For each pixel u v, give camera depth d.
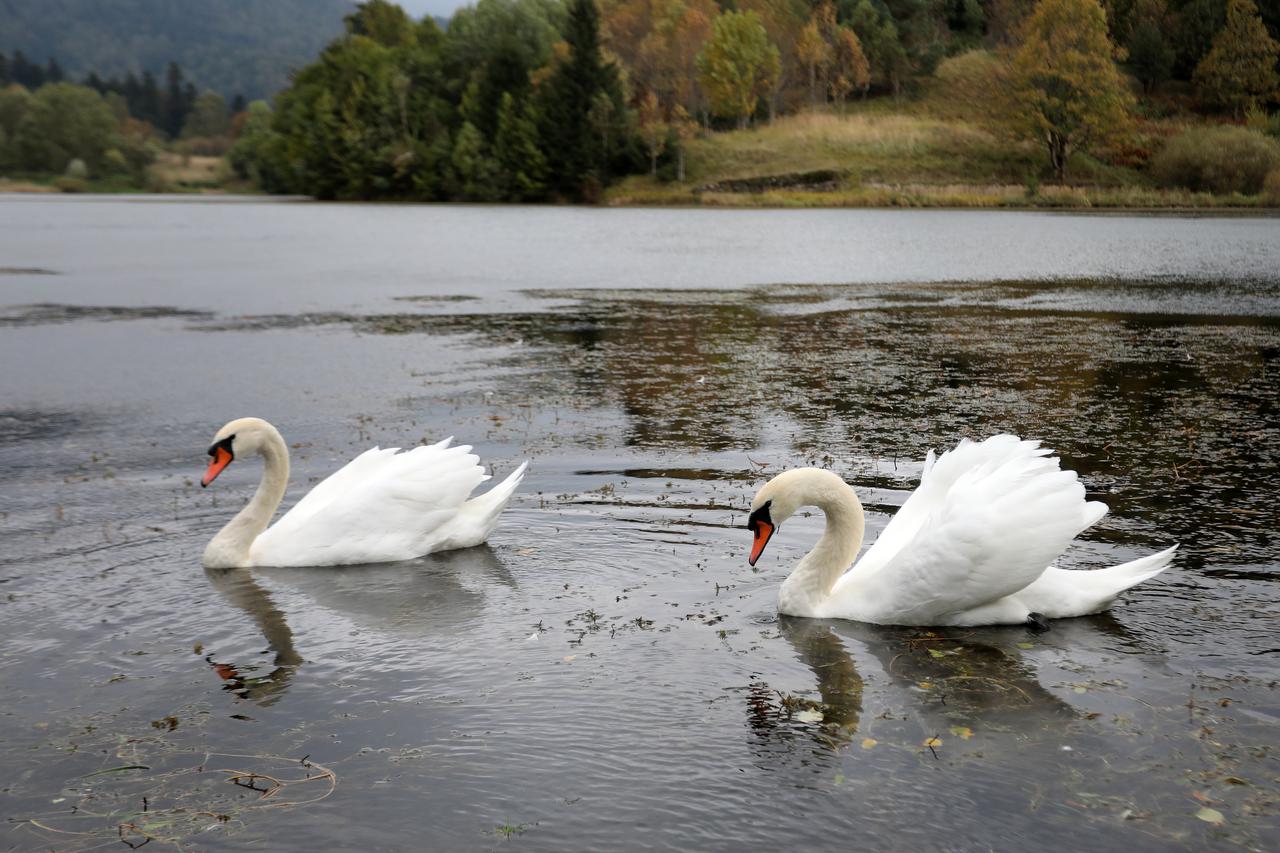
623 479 10.99
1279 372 16.67
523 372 17.45
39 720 6.26
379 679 6.75
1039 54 77.56
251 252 45.53
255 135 153.88
